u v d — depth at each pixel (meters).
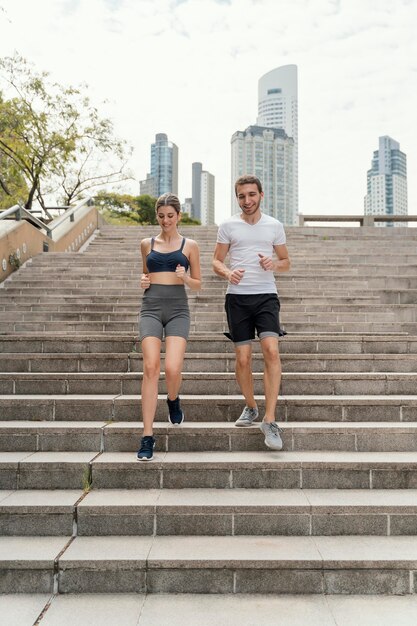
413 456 3.42
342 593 2.61
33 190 19.98
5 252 8.07
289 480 3.27
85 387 4.20
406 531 2.93
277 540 2.86
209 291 7.25
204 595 2.59
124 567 2.61
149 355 3.41
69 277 8.13
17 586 2.61
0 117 18.17
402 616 2.41
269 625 2.33
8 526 2.94
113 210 26.14
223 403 3.86
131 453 3.52
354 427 3.58
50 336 4.93
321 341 4.93
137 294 7.38
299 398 3.92
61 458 3.37
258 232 3.65
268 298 3.57
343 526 2.93
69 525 2.94
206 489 3.24
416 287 7.75
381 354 4.53
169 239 3.69
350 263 8.76
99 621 2.35
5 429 3.57
